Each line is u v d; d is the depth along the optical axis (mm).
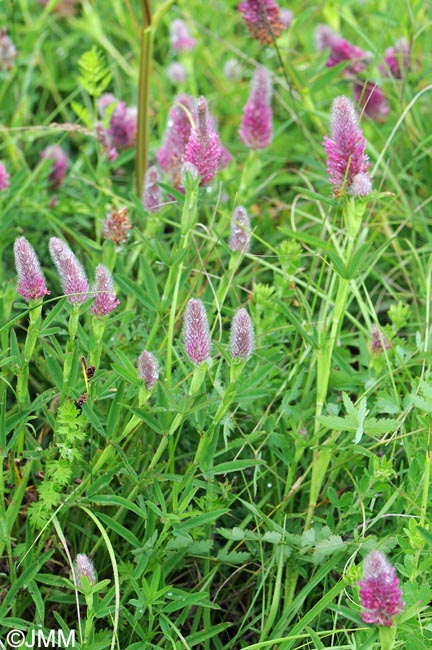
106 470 1186
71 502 1148
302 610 1203
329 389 1289
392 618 1034
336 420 1154
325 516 1232
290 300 1338
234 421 1212
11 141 1516
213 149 1162
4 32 1520
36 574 1141
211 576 1178
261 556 1170
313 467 1189
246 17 1424
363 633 1109
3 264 1432
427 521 1141
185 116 1311
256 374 1159
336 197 1172
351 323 1418
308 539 1157
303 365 1285
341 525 1188
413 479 1176
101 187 1426
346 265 1152
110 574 1204
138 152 1421
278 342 1282
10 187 1401
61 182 1501
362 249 1148
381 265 1458
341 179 1152
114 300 1141
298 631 1122
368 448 1213
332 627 1181
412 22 1494
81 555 1093
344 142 1143
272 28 1429
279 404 1280
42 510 1152
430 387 1142
